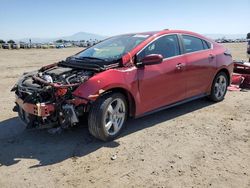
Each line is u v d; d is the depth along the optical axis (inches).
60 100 162.7
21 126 210.1
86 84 165.8
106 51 206.2
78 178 138.9
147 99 196.2
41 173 143.9
